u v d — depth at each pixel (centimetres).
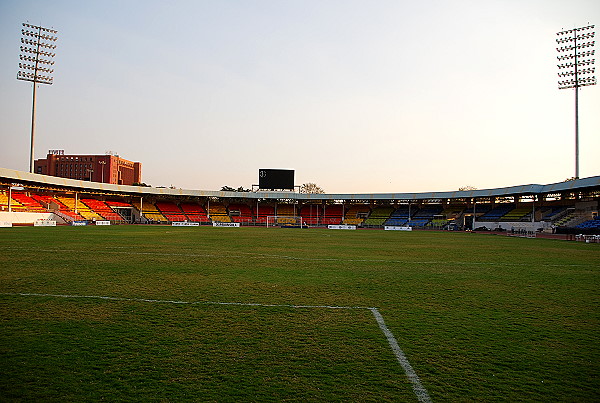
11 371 482
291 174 7331
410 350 582
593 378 493
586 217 4822
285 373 493
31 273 1213
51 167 11669
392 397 435
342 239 3341
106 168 11894
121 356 538
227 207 8319
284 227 6831
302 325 699
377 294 979
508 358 556
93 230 3988
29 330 642
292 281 1147
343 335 646
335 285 1093
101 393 431
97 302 843
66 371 486
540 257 1969
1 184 5103
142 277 1171
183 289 998
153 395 429
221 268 1391
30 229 3928
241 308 813
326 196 7388
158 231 4075
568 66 4925
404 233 4925
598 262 1753
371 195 7156
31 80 5191
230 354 552
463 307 854
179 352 556
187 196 7694
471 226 6378
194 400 418
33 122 5212
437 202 7781
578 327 711
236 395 432
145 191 6625
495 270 1463
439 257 1919
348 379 479
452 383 473
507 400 433
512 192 5547
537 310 834
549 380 486
